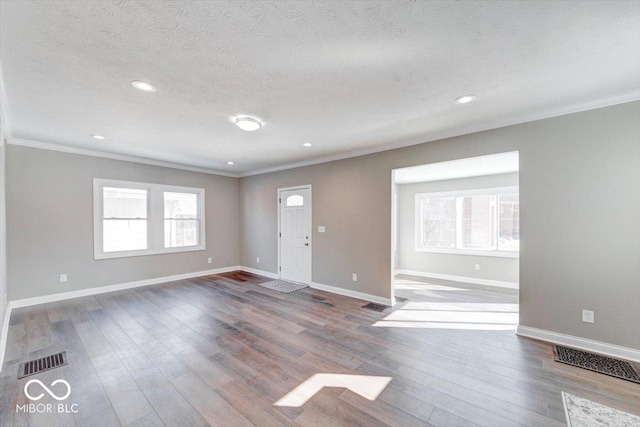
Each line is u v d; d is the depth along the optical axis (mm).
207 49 1834
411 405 1936
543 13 1509
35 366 2422
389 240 4180
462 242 6031
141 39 1720
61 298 4312
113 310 3859
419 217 6602
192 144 4137
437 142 3689
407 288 5254
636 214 2510
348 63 2014
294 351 2717
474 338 3010
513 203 5457
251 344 2861
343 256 4742
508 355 2621
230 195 6691
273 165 5734
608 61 1986
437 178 6062
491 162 4297
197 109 2816
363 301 4359
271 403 1959
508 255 5398
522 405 1927
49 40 1714
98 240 4676
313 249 5215
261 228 6305
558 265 2854
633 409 1881
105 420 1793
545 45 1804
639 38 1725
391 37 1728
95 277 4652
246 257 6684
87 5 1436
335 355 2641
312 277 5223
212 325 3354
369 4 1440
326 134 3637
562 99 2615
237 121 3072
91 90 2395
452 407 1913
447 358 2578
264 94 2492
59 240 4297
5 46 1762
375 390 2107
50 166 4219
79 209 4484
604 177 2637
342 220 4766
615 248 2594
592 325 2688
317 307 4059
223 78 2213
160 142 4031
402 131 3521
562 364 2447
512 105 2744
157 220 5422
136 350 2717
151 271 5340
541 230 2939
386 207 4223
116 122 3186
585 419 1791
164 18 1532
